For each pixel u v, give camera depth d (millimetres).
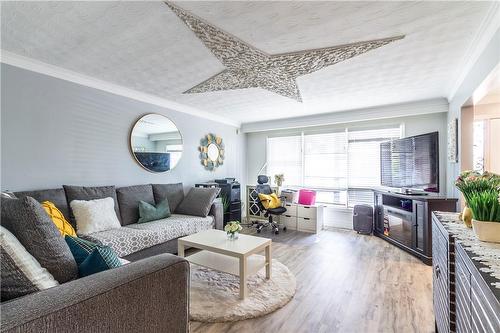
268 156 5820
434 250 1789
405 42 2074
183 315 1156
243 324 1872
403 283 2521
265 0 1553
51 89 2701
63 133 2809
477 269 870
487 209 1186
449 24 1809
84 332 796
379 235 4184
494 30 1763
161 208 3504
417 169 3568
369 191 4633
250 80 2973
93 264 1153
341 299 2219
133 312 941
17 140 2461
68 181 2854
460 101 2896
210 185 4594
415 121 4164
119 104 3371
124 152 3459
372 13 1685
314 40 2041
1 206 1132
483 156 3646
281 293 2275
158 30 1939
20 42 2146
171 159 4148
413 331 1783
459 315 1129
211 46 2148
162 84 3191
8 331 644
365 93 3479
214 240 2586
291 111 4617
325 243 3896
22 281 907
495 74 1895
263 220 5500
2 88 2359
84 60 2506
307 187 5312
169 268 1089
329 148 5059
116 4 1624
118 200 3219
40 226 1110
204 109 4527
